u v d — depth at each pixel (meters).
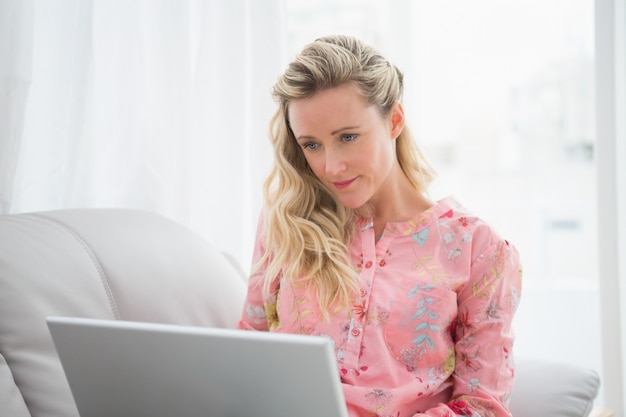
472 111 4.89
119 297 1.25
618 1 1.62
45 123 1.65
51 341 1.13
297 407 0.78
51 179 1.64
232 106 1.73
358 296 1.19
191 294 1.36
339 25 2.79
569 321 3.37
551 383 1.27
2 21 1.50
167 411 0.87
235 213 1.75
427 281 1.17
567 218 4.98
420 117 3.66
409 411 1.14
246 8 1.73
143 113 1.72
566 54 4.04
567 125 4.45
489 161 4.97
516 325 3.22
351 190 1.15
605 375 1.71
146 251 1.35
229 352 0.78
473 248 1.20
